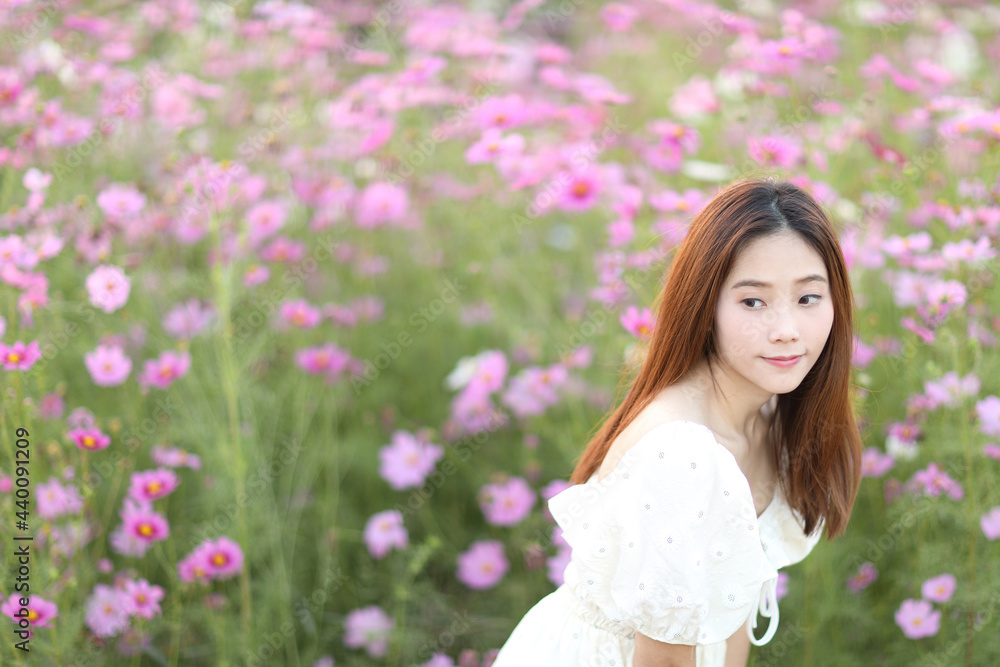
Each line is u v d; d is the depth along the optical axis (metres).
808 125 2.50
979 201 2.09
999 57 3.00
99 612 1.83
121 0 2.96
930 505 1.80
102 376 2.07
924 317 1.87
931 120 2.34
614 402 1.43
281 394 2.45
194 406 2.33
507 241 2.96
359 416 2.74
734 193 1.08
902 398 2.25
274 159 2.77
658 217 2.32
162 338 2.49
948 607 1.88
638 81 3.50
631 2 3.62
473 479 2.68
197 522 2.34
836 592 1.94
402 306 3.05
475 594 2.46
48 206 2.39
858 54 2.83
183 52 3.05
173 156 2.31
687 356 1.10
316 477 2.55
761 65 2.47
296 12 2.77
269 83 2.95
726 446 1.14
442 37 2.93
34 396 1.99
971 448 1.78
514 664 1.27
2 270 1.88
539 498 2.54
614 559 1.12
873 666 1.97
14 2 2.40
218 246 2.06
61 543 1.80
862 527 2.19
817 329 1.06
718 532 1.06
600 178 2.45
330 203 2.75
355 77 3.09
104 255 2.18
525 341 2.72
